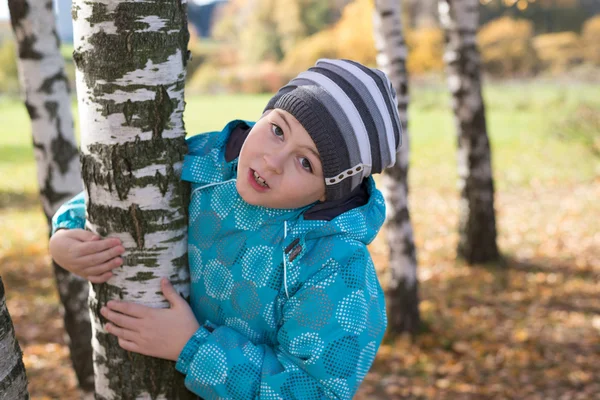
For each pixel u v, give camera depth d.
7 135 21.45
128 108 1.38
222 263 1.49
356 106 1.36
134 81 1.38
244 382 1.40
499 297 7.04
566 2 32.69
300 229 1.44
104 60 1.37
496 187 13.61
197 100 31.44
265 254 1.46
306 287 1.41
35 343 5.96
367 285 1.46
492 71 30.16
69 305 3.28
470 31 7.40
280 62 37.38
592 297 6.96
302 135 1.33
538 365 5.26
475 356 5.47
